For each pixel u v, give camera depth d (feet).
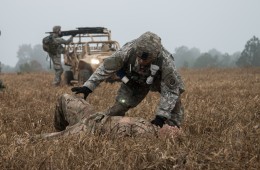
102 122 16.39
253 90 41.52
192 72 92.79
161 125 16.20
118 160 13.79
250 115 22.36
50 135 16.74
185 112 22.80
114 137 16.05
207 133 19.01
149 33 15.81
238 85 48.85
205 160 13.92
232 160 14.03
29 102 30.17
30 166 13.58
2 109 26.21
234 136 16.78
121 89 17.99
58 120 18.90
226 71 93.97
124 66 16.97
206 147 15.12
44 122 22.54
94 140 15.43
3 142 16.66
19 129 20.58
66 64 58.75
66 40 55.11
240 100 29.91
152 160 14.05
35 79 70.79
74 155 14.14
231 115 21.93
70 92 38.06
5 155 14.49
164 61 15.92
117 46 59.31
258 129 17.84
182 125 20.01
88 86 17.22
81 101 17.95
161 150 14.52
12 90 37.32
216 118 21.33
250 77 68.74
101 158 13.71
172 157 13.73
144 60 15.76
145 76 16.69
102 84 47.16
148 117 23.31
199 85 47.93
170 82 16.07
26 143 15.64
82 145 15.28
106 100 31.22
